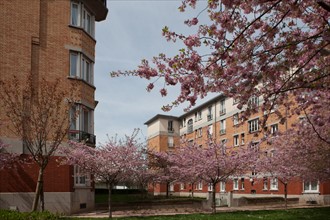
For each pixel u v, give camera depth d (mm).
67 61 22719
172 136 63781
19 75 20703
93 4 25312
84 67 24047
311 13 9078
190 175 25609
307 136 19797
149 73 9023
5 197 19562
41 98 18219
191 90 8938
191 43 8430
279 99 10508
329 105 12648
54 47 22406
